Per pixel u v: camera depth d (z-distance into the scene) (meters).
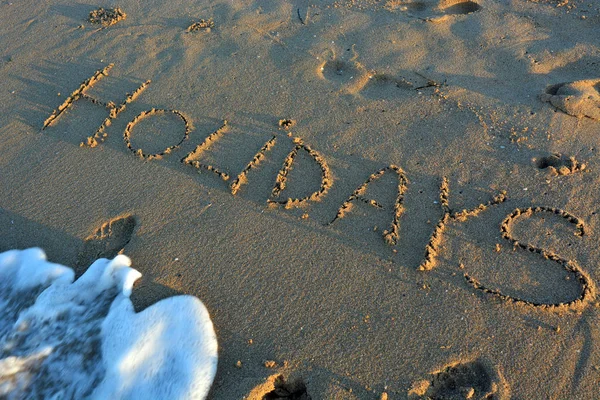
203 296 0.88
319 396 0.76
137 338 0.81
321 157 1.09
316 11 1.48
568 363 0.77
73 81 1.33
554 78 1.21
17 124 1.24
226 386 0.77
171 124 1.20
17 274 0.95
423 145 1.10
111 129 1.20
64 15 1.57
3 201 1.08
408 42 1.35
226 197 1.04
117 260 0.93
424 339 0.81
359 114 1.18
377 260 0.91
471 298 0.86
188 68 1.34
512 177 1.02
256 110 1.21
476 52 1.30
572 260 0.89
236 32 1.43
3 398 0.78
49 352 0.82
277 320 0.85
